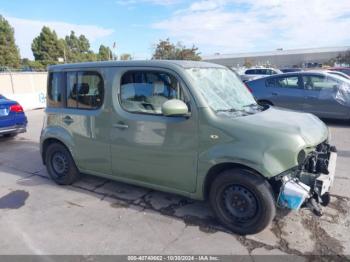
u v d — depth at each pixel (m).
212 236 3.39
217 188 3.43
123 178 4.23
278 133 3.09
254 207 3.27
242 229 3.35
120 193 4.57
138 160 3.95
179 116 3.52
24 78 19.14
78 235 3.49
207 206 4.07
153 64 3.75
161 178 3.82
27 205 4.28
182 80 3.51
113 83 4.06
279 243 3.22
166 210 4.00
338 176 4.94
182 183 3.66
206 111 3.37
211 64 4.18
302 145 3.06
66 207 4.18
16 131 7.86
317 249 3.12
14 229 3.66
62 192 4.69
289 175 3.23
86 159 4.54
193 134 3.45
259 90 9.61
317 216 3.70
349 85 8.54
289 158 3.03
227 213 3.46
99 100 4.25
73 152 4.65
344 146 6.66
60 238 3.44
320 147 3.60
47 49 54.50
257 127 3.18
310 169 3.36
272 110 3.94
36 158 6.59
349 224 3.54
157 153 3.74
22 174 5.57
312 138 3.22
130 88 3.94
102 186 4.86
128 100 3.97
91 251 3.19
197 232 3.47
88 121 4.36
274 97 9.34
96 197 4.47
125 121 3.96
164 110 3.32
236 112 3.58
